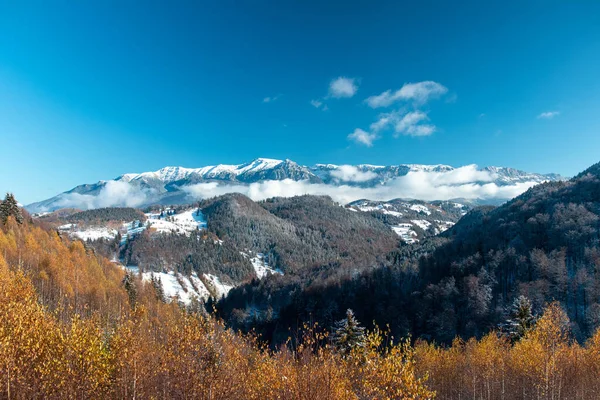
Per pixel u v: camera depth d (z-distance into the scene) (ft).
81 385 54.24
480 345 153.07
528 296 296.92
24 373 50.62
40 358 53.11
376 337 50.47
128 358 58.75
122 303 263.49
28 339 50.88
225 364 57.72
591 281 284.41
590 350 118.73
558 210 422.41
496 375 136.67
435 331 327.06
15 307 53.31
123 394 59.57
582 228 367.86
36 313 54.90
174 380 56.39
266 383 55.36
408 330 335.47
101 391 57.00
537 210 468.34
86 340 56.54
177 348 57.41
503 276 356.79
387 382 46.32
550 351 110.32
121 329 61.57
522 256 361.92
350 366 50.72
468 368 147.74
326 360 50.85
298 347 53.78
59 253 319.68
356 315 391.04
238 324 436.35
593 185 456.45
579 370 116.67
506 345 150.00
